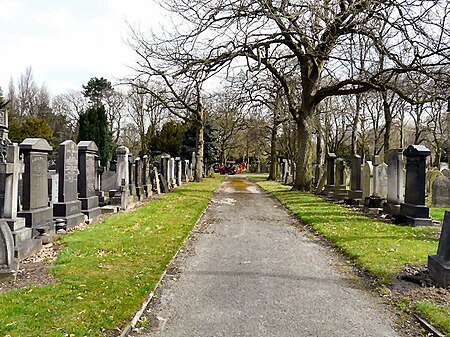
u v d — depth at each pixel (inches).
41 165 410.0
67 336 173.2
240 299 229.6
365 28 681.0
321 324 195.8
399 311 211.6
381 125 1891.0
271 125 1700.3
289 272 284.5
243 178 1827.0
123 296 222.2
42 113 2511.1
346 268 295.1
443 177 644.7
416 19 627.5
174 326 192.7
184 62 725.9
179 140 1977.1
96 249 334.6
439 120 1596.9
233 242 387.9
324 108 1493.6
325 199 762.8
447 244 248.1
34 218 383.2
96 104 2263.8
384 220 503.5
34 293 225.5
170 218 508.1
